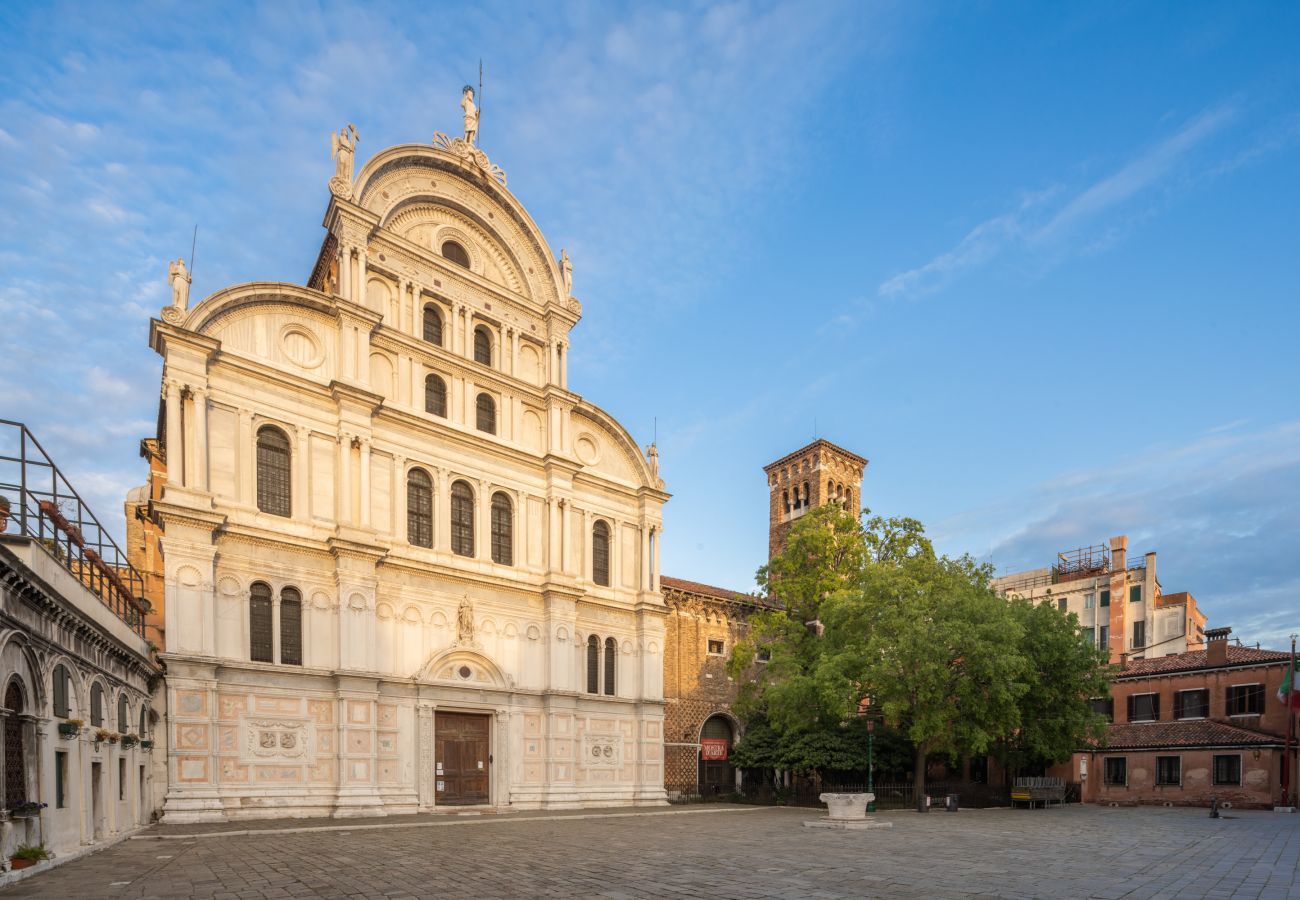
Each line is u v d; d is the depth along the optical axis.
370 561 33.69
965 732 38.88
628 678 44.31
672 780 47.88
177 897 14.29
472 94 43.06
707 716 50.44
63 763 18.80
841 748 43.12
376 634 33.66
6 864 15.69
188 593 28.92
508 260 43.78
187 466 30.08
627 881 16.44
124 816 24.03
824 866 18.88
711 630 52.12
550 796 38.25
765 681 47.41
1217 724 49.47
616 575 45.03
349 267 36.09
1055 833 28.03
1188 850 22.83
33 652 16.69
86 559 22.59
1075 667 44.47
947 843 24.30
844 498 69.06
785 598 49.56
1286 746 44.66
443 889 15.33
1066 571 85.94
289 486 33.19
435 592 36.47
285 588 32.03
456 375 39.75
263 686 30.42
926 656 37.88
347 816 30.86
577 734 40.66
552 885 15.88
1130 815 38.47
